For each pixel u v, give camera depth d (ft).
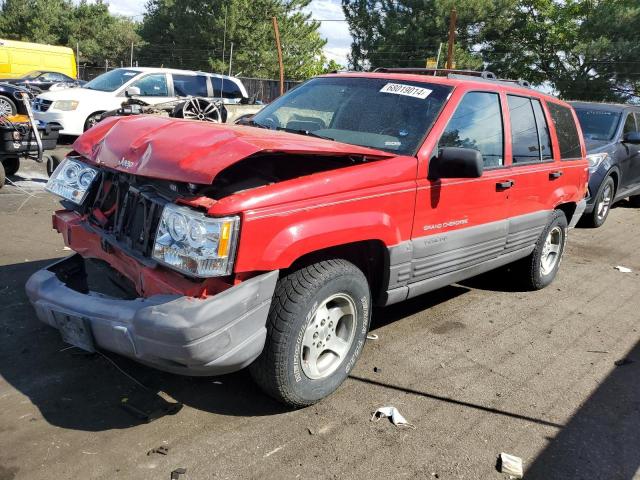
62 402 10.78
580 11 119.03
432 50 116.98
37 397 10.87
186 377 11.98
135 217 10.70
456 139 13.61
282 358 10.32
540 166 16.97
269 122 14.74
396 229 12.07
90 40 189.98
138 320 9.11
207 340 9.04
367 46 127.24
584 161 19.94
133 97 38.06
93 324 9.72
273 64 147.54
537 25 119.44
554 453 10.47
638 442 11.02
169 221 9.52
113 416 10.50
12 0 193.36
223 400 11.30
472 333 15.56
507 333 15.74
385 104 13.96
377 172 11.52
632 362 14.47
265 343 10.31
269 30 143.23
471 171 11.98
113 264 11.27
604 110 33.40
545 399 12.34
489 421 11.32
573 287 20.38
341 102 14.48
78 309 9.95
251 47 144.15
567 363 14.16
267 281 9.76
